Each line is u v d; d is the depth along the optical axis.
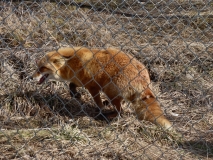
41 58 10.41
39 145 8.19
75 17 13.34
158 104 9.19
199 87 11.15
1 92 10.42
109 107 10.45
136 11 14.10
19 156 7.81
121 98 9.55
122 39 12.93
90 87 9.89
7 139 8.29
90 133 8.88
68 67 10.02
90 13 14.01
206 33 13.62
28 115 10.05
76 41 12.48
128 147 8.20
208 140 8.71
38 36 12.43
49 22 12.84
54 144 8.20
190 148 8.38
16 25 12.33
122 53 9.57
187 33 13.59
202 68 11.99
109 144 8.27
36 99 10.36
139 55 12.07
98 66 9.55
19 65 11.29
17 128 8.79
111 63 9.43
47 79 10.09
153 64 11.99
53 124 9.49
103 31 12.87
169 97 10.88
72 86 10.68
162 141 8.58
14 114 9.96
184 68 11.94
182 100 10.74
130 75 9.27
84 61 9.73
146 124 9.10
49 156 7.82
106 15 14.04
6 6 12.86
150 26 13.44
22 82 10.70
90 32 12.78
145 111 9.09
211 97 10.75
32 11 13.02
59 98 9.84
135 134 8.77
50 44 12.23
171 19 14.07
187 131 9.06
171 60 12.12
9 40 12.02
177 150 8.24
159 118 8.80
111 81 8.94
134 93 9.28
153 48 12.41
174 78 11.66
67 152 7.93
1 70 11.01
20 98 10.26
